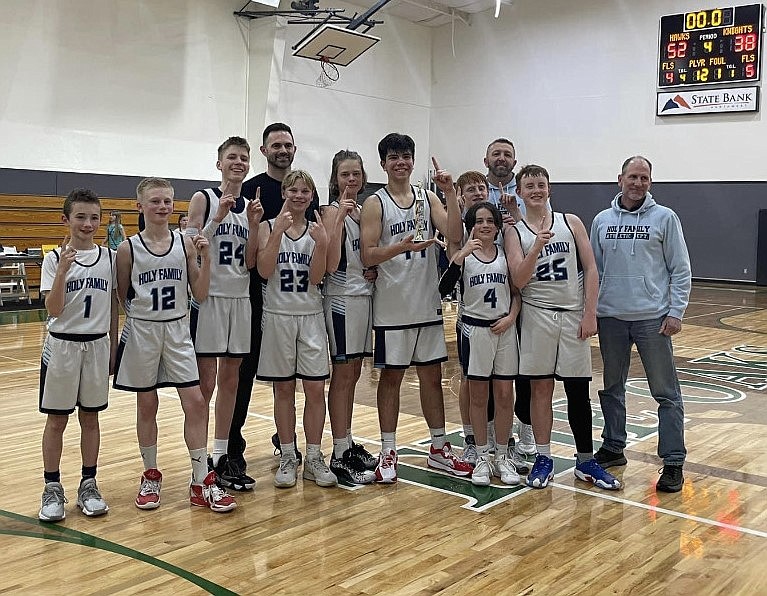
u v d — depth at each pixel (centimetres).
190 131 1271
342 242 359
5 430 453
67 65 1112
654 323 364
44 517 312
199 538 298
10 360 677
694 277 1495
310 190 347
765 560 282
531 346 356
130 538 297
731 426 487
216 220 329
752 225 1426
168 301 325
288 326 349
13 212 1077
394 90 1670
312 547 290
